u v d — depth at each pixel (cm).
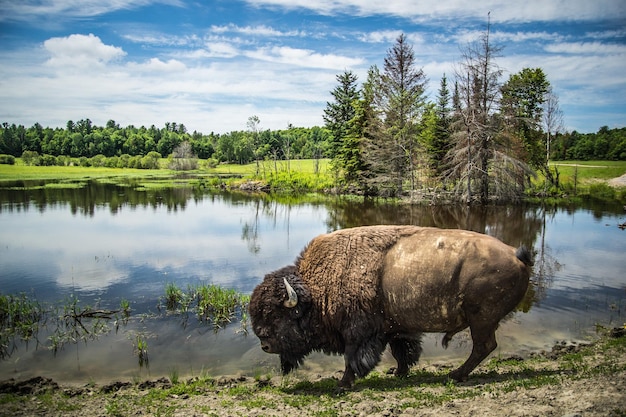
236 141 12975
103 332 1043
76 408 626
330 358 881
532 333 975
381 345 656
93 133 15712
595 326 1011
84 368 848
